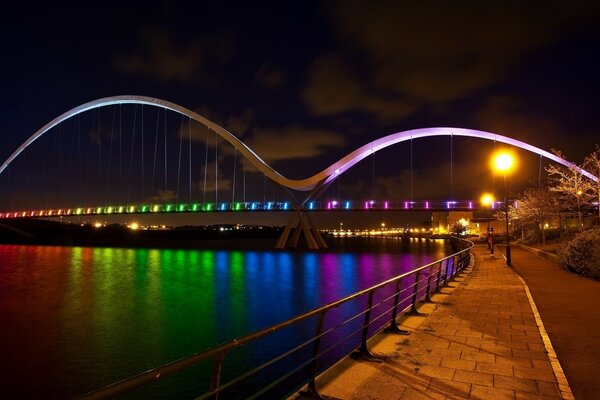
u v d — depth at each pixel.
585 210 49.38
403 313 10.59
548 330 8.88
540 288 15.32
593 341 7.98
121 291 42.03
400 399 5.30
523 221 57.62
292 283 46.94
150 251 116.38
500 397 5.35
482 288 15.55
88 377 16.88
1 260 82.25
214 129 114.25
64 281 50.53
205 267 67.94
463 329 8.98
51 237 179.88
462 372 6.27
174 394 14.48
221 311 31.05
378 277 52.00
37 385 16.06
